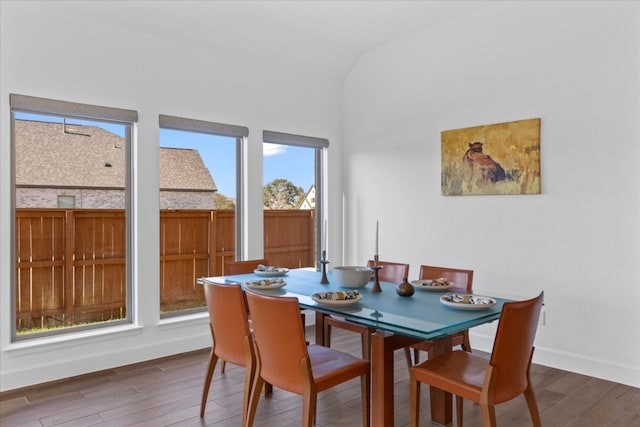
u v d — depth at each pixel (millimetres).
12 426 2529
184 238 4082
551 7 3463
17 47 3096
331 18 4035
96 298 3586
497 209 3805
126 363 3561
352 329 3098
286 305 2041
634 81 3076
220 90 4145
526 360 2072
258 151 4414
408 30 4320
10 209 3088
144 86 3688
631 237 3105
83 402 2852
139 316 3652
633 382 3092
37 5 3182
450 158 4078
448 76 4121
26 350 3109
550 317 3500
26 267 3279
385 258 4695
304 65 4711
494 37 3795
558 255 3455
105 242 3627
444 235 4176
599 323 3256
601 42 3221
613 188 3182
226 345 2559
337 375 2182
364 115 4914
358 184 4988
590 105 3279
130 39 3615
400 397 2969
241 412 2717
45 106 3193
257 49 4297
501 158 3736
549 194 3496
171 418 2635
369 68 4840
